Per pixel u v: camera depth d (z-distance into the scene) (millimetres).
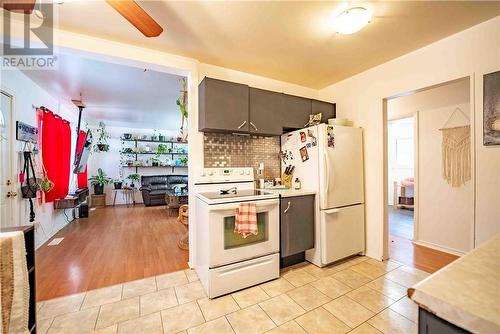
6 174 2617
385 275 2254
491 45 1801
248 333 1498
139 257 2777
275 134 2648
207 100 2197
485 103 1822
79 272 2377
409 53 2322
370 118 2693
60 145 3941
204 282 2023
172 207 5617
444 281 581
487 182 1812
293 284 2104
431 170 3146
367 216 2729
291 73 2822
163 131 7516
